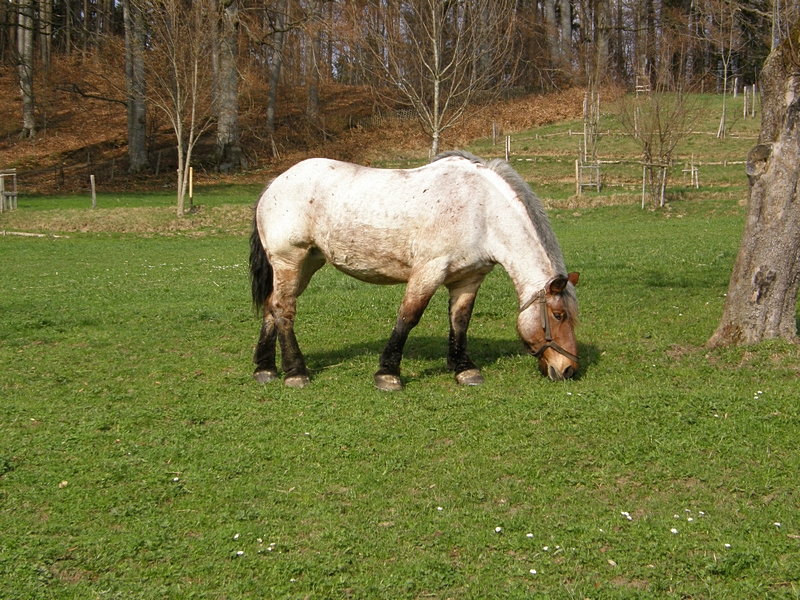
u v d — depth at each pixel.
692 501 5.11
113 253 20.97
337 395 7.47
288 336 7.98
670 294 11.96
